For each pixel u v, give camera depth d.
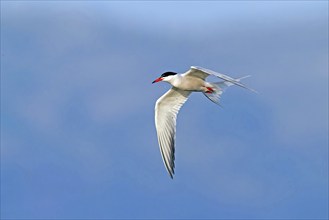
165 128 12.46
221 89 11.96
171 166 12.33
